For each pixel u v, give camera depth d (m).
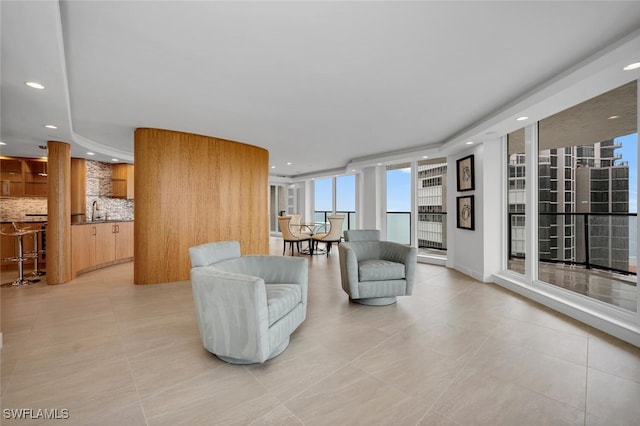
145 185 4.53
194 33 2.15
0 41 1.98
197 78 2.90
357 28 2.11
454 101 3.55
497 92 3.29
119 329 2.90
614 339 2.67
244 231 5.75
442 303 3.74
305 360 2.31
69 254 4.81
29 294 4.08
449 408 1.74
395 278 3.64
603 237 3.28
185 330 2.88
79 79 2.92
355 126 4.62
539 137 4.01
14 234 4.57
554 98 2.93
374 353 2.42
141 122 4.32
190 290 4.27
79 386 1.96
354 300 3.82
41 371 2.14
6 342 2.61
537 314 3.33
